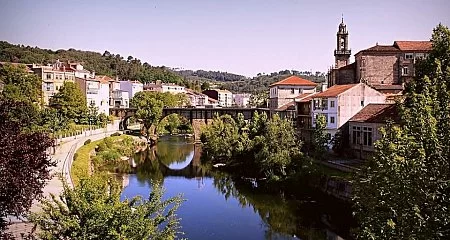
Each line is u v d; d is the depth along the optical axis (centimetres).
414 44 10306
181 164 9156
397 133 2641
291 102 11319
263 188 6575
